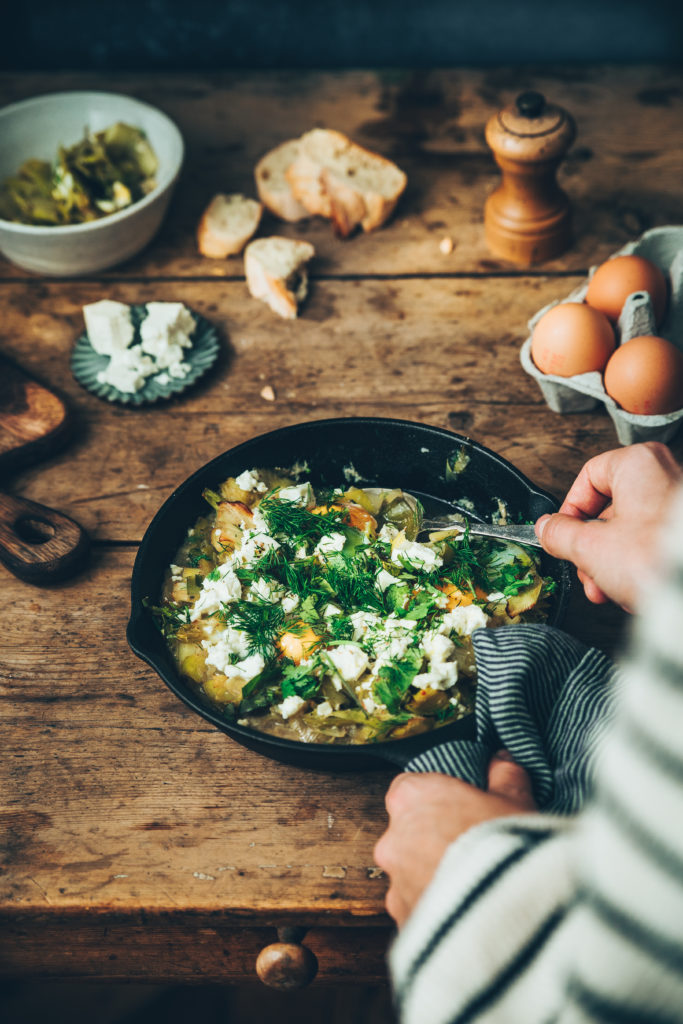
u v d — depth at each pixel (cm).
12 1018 105
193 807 77
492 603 78
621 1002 36
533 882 47
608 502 77
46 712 80
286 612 78
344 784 77
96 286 101
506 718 70
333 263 101
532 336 89
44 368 96
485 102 113
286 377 95
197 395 94
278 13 119
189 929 76
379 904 73
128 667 82
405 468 86
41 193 103
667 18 118
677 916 33
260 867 75
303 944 77
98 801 77
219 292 100
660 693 30
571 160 107
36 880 75
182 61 123
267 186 104
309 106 114
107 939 77
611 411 86
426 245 102
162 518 80
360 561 79
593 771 67
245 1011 108
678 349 90
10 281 102
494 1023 47
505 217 98
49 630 84
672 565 29
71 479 91
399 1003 51
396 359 95
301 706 75
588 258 100
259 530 81
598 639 81
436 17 119
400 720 74
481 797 64
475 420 92
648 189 104
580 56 122
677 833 32
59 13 119
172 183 99
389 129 111
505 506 83
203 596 79
